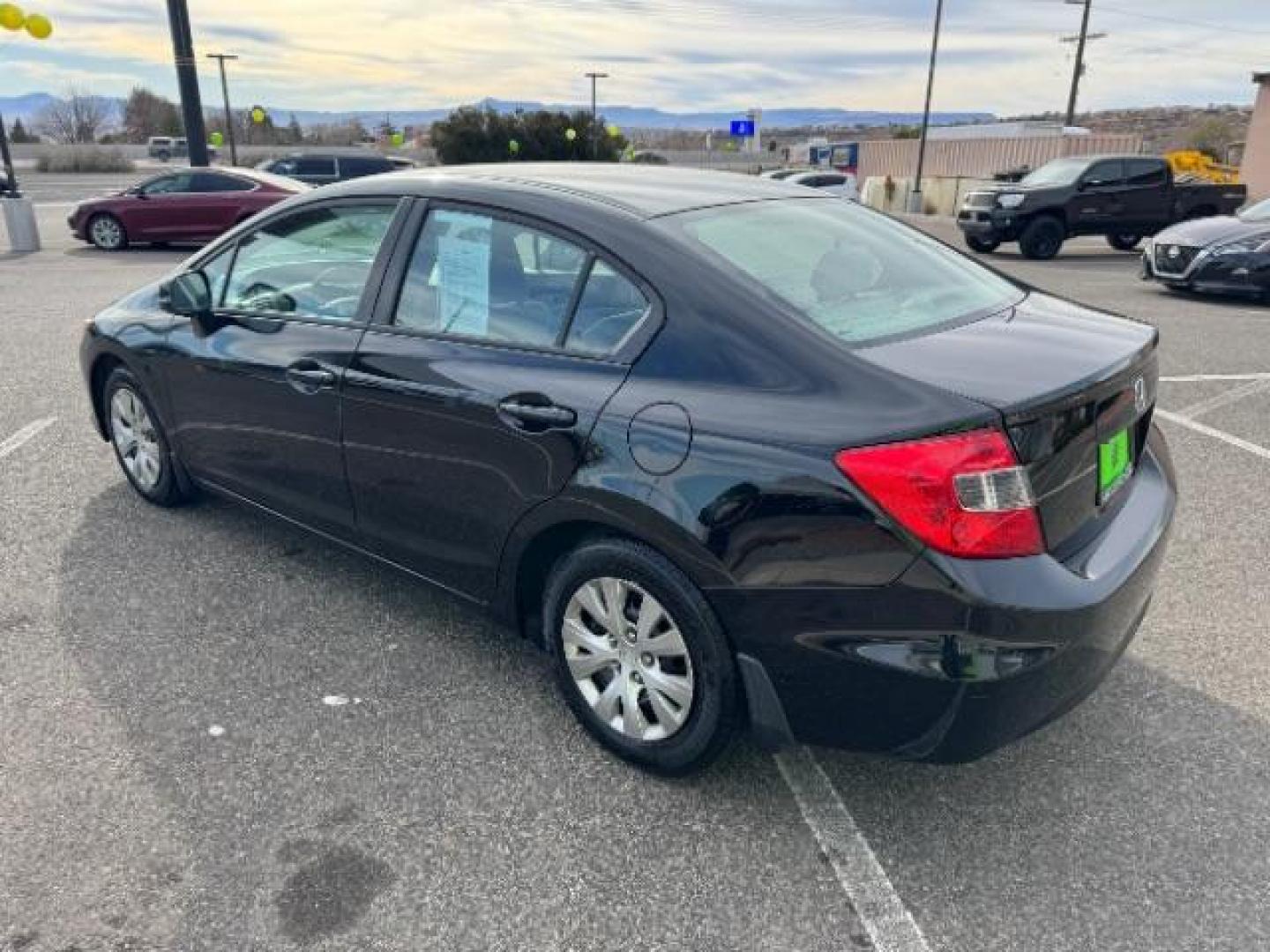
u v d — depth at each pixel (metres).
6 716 2.96
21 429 5.72
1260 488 4.98
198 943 2.16
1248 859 2.43
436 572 3.20
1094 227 17.55
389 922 2.23
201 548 4.14
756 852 2.45
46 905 2.25
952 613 2.14
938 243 3.43
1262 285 10.51
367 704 3.06
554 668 2.91
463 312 3.01
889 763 2.80
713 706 2.51
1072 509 2.38
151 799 2.61
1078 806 2.62
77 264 13.98
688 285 2.55
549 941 2.18
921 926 2.23
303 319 3.46
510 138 43.66
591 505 2.58
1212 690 3.16
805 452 2.24
